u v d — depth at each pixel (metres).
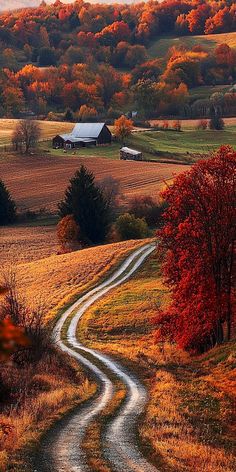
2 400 26.39
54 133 196.12
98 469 18.17
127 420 25.16
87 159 157.00
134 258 79.44
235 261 43.66
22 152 163.62
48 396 27.47
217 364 37.75
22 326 35.06
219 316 43.69
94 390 32.03
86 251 86.62
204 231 43.41
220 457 20.66
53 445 20.73
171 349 47.81
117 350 46.75
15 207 119.75
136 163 151.62
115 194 116.00
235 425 26.00
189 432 24.38
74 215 100.69
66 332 55.56
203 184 43.53
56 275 75.56
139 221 99.69
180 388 32.31
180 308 45.31
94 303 64.00
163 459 19.58
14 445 19.92
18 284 73.88
